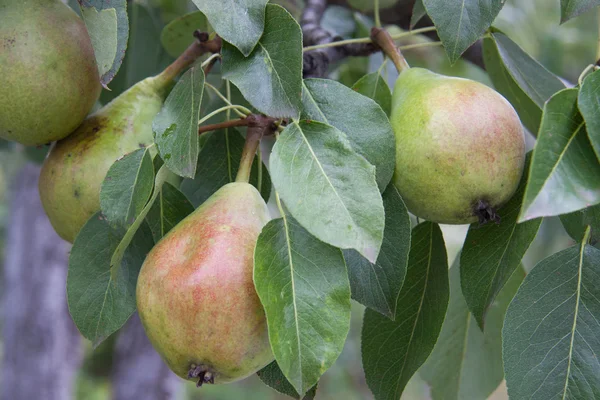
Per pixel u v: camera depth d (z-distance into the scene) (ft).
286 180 2.00
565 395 2.10
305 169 2.00
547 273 2.14
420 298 2.25
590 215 2.13
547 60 3.62
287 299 1.95
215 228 2.01
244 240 2.00
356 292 2.13
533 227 2.10
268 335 1.95
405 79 2.22
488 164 2.08
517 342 2.12
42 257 4.42
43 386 4.47
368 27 3.04
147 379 4.01
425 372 2.64
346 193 1.98
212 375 1.99
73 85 2.28
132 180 2.13
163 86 2.36
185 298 1.95
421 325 2.24
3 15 2.25
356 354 7.20
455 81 2.15
